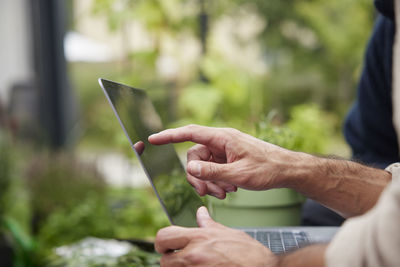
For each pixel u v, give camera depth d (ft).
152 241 3.61
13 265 5.47
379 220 1.30
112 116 9.12
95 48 9.48
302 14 9.39
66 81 9.61
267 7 9.31
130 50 9.32
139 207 6.75
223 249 1.82
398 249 1.24
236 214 3.02
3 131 7.66
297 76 9.51
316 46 9.57
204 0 9.41
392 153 3.96
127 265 3.22
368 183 2.60
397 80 3.41
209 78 9.45
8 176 6.43
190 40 9.54
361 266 1.33
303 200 3.11
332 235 2.69
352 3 9.25
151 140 2.36
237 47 9.57
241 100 9.08
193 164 2.24
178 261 1.87
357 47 9.41
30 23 9.34
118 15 8.91
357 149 4.12
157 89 9.25
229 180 2.29
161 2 9.06
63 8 9.53
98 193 6.14
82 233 5.38
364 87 4.03
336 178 2.53
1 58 8.70
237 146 2.37
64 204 5.83
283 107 9.22
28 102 8.99
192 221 2.24
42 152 7.75
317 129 7.60
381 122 3.91
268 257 1.77
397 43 3.35
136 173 8.15
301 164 2.45
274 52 9.54
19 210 6.57
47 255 5.18
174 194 2.22
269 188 2.39
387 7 3.35
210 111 8.86
